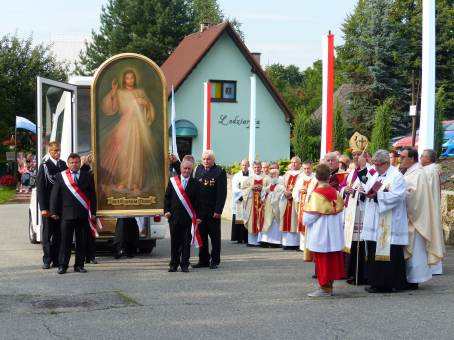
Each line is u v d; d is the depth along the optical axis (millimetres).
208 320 8594
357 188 10883
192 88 41531
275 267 13031
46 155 13688
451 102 44281
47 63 51031
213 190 13000
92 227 12531
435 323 8359
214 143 42094
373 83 41156
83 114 15539
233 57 42125
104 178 13664
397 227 10398
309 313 8961
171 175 14297
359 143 13594
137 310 9180
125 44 54781
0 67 46281
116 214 13680
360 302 9664
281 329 8117
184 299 9906
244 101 42500
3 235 18828
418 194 10641
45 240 12812
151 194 13898
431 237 10711
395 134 41188
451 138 27969
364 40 41094
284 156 43188
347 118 41969
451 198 15203
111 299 9906
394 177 10406
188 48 44250
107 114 13641
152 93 13820
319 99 70812
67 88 14617
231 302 9695
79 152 15516
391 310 9109
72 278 11672
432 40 13008
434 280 11516
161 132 13930
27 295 10188
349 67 43219
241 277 11805
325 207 10016
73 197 12188
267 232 16828
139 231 14523
